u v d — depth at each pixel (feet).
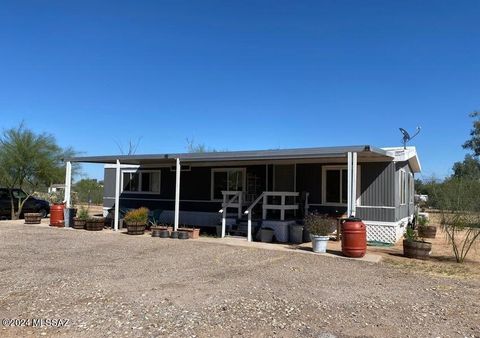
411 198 69.87
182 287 25.26
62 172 81.25
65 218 60.49
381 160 50.49
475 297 24.50
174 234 49.42
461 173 44.78
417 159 62.95
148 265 32.30
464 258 38.58
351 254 37.45
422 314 20.76
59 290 24.08
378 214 50.75
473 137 117.80
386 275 30.42
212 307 21.18
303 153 42.50
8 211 74.38
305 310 21.03
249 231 48.11
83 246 41.91
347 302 22.67
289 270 31.30
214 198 63.98
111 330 17.79
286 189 57.47
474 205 37.32
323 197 54.70
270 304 21.89
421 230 59.31
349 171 40.32
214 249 41.06
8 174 77.05
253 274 29.53
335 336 17.49
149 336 17.16
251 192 60.39
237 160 52.65
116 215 57.47
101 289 24.41
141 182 71.00
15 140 75.72
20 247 40.60
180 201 66.74
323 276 29.45
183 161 56.54
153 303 21.71
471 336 17.79
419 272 32.12
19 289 24.21
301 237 47.73
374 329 18.45
